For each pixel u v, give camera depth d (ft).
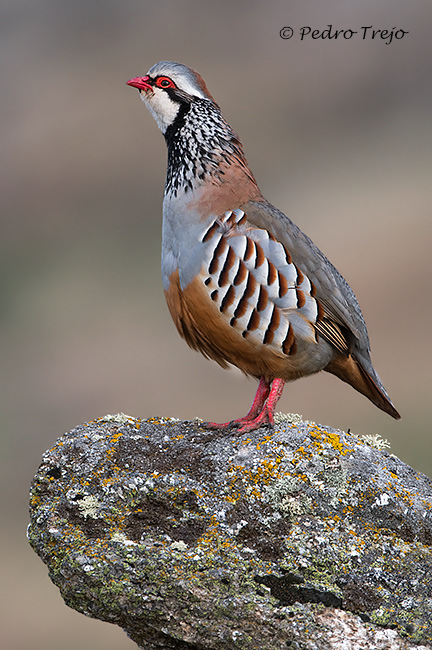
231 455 25.54
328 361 30.27
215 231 29.14
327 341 29.84
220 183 30.07
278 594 22.24
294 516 24.07
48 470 25.58
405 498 24.53
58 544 23.41
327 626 21.66
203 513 24.18
